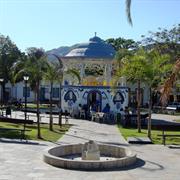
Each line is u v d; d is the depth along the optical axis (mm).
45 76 31672
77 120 42844
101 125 38531
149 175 16188
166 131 34781
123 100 46156
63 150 20438
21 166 17172
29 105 64625
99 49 49656
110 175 15891
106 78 47906
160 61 30000
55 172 16141
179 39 55062
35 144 23484
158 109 59625
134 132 32875
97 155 18500
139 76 30031
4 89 69750
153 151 22344
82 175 15750
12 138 25703
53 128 33344
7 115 42500
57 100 72062
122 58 32656
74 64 49438
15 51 67625
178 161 19391
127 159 17812
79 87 47312
